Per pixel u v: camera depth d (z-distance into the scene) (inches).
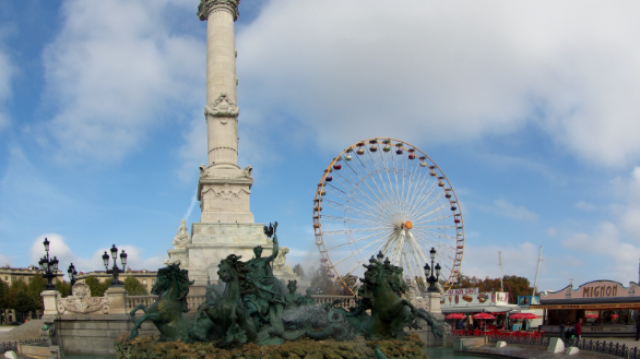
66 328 1200.2
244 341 831.7
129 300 1254.9
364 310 975.0
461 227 2240.4
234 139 1795.0
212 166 1747.0
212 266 1550.2
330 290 1984.5
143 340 897.5
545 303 1809.8
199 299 1261.1
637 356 915.4
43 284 3934.5
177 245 1841.8
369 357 815.1
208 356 786.2
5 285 4165.8
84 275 4849.9
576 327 1396.4
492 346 1332.4
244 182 1729.8
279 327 898.1
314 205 2046.0
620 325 1568.7
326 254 2000.5
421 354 872.3
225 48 1841.8
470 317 2272.4
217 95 1793.8
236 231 1665.8
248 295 925.8
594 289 1681.8
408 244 2113.7
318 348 790.5
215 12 1883.6
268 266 1010.1
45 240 1256.2
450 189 2261.3
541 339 1299.2
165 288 945.5
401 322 922.1
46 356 1160.2
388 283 938.7
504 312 2299.5
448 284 2177.7
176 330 917.8
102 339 1189.7
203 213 1684.3
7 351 1117.7
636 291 1552.7
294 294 984.3
